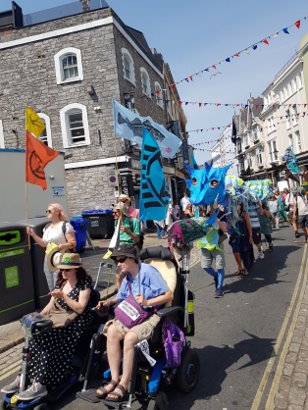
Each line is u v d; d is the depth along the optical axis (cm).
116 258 393
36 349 381
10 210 1139
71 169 1831
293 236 1408
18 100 1873
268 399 374
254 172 4866
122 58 1888
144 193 448
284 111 3688
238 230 859
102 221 1606
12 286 645
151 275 389
